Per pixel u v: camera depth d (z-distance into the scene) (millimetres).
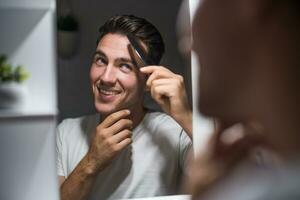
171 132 893
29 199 795
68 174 841
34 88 782
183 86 874
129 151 884
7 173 788
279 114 319
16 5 781
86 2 818
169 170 893
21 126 779
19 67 773
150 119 891
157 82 876
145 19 857
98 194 867
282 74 318
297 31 315
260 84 326
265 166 319
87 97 840
